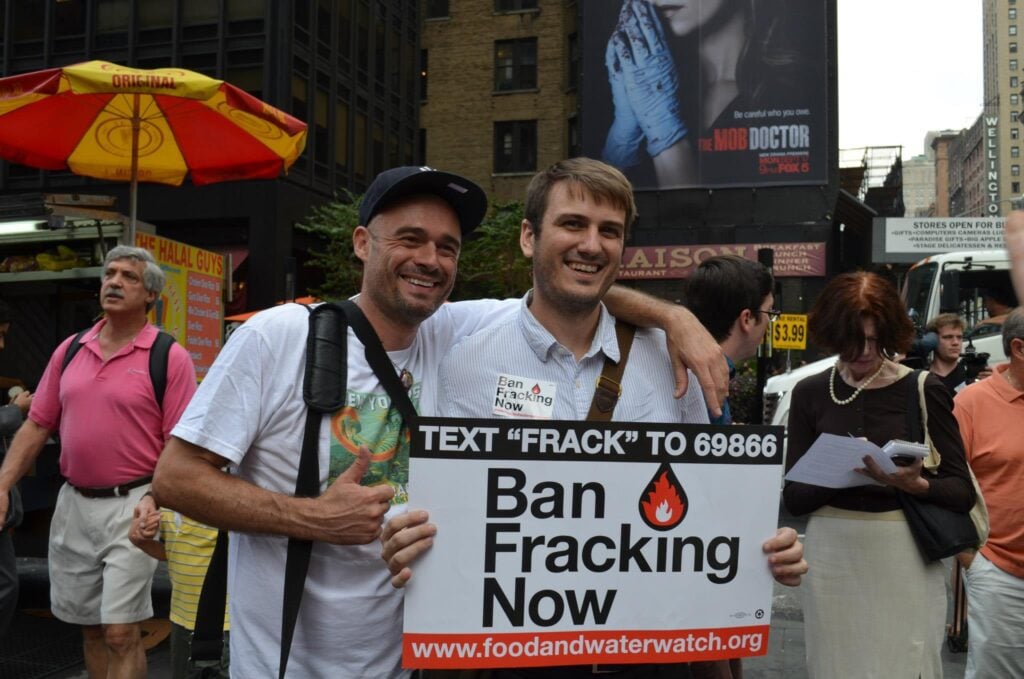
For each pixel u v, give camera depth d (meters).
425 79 32.50
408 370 2.09
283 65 22.00
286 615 1.84
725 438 2.03
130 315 3.80
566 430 1.95
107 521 3.73
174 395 3.76
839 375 3.04
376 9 27.12
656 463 1.99
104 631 3.78
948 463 2.84
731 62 25.05
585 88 25.83
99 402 3.71
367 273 2.04
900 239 19.78
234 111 6.01
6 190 22.86
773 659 4.93
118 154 6.59
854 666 2.81
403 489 1.99
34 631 5.44
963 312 11.65
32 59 23.17
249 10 22.14
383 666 1.97
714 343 2.09
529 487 1.93
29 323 6.65
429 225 1.99
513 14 31.62
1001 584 3.20
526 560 1.93
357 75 25.97
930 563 2.82
